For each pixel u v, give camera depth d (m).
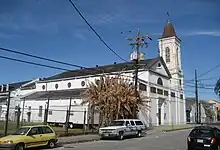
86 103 38.19
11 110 55.31
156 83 52.16
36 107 51.78
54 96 50.22
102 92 33.44
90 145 20.42
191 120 82.88
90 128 37.00
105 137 26.45
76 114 43.72
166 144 21.48
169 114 56.75
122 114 32.91
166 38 65.69
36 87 61.75
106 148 18.38
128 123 28.06
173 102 59.53
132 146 19.83
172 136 30.25
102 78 35.03
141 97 38.06
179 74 64.94
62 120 46.09
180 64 66.25
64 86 56.31
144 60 53.88
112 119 32.72
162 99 54.16
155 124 49.97
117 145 20.45
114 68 53.41
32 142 17.34
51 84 58.94
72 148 18.44
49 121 47.88
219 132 18.19
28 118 50.81
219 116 126.25
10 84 79.62
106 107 32.59
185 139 26.17
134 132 28.33
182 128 46.41
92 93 34.12
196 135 17.17
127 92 33.72
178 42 66.81
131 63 54.16
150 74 49.78
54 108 48.25
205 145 16.66
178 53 66.25
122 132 26.28
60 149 18.02
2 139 16.53
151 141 24.09
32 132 17.70
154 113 50.09
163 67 56.25
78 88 53.59
